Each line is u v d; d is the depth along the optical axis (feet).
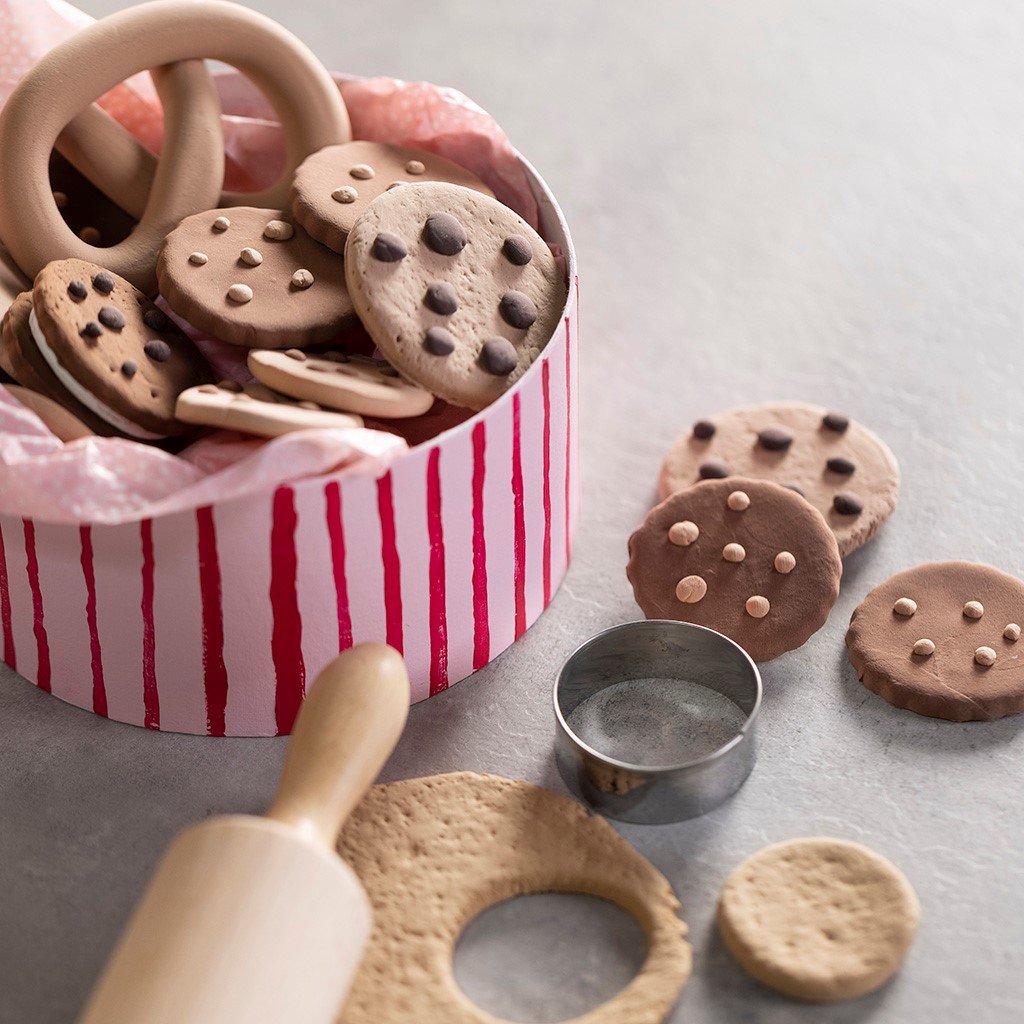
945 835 1.91
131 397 1.93
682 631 1.99
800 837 1.91
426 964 1.79
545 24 3.18
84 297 1.97
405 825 1.90
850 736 2.00
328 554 1.88
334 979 1.67
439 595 1.97
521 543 2.03
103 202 2.22
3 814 1.95
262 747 2.00
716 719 2.00
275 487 1.83
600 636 1.98
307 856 1.68
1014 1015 1.78
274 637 1.93
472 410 2.01
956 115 2.91
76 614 1.95
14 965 1.83
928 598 2.07
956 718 2.00
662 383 2.43
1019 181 2.75
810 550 2.06
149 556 1.87
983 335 2.47
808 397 2.39
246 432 1.92
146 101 2.29
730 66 3.05
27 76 2.06
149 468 1.85
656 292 2.57
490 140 2.23
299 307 2.00
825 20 3.17
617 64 3.07
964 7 3.19
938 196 2.73
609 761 1.87
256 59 2.16
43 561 1.92
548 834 1.89
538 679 2.06
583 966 1.81
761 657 2.04
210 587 1.89
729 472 2.21
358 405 1.92
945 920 1.85
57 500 1.82
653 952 1.81
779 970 1.77
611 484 2.28
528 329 2.01
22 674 2.08
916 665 2.02
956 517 2.22
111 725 2.03
